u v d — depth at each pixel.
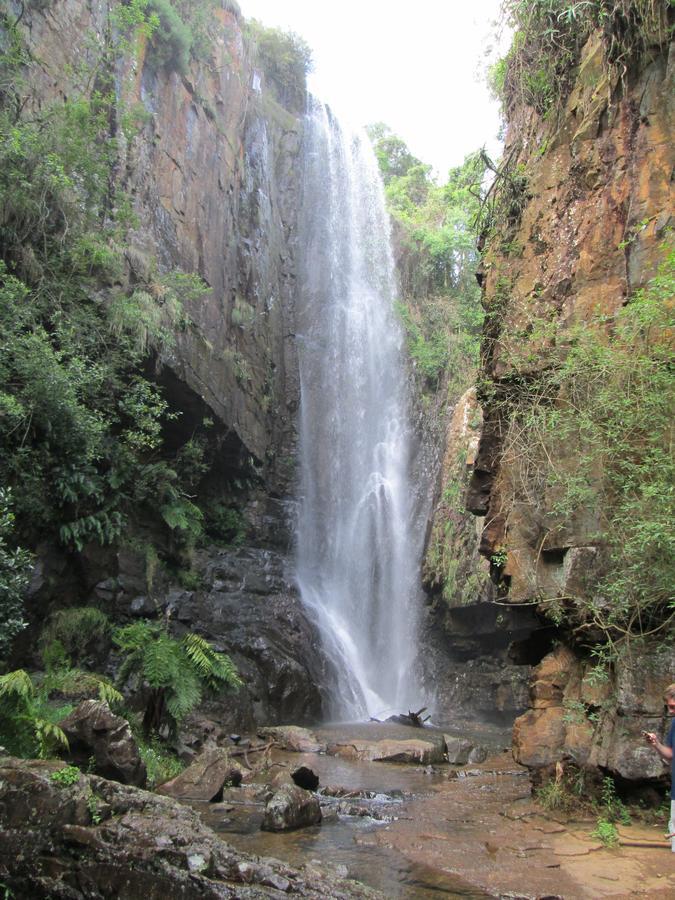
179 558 15.50
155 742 9.68
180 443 16.42
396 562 22.73
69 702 8.81
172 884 4.70
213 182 18.53
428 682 19.88
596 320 8.23
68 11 13.48
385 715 18.08
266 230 22.48
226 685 10.64
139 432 13.09
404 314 26.98
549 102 10.18
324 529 22.02
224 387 17.00
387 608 21.97
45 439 11.00
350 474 23.59
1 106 11.45
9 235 11.38
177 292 15.19
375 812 7.60
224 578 16.89
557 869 5.63
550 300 9.29
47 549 11.27
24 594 10.41
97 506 12.60
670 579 6.72
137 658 10.14
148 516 15.01
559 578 8.29
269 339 21.67
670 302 7.39
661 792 6.88
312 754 11.41
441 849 6.23
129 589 13.30
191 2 18.36
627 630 7.17
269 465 20.84
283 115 27.70
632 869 5.57
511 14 10.54
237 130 20.81
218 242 18.45
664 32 8.39
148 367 13.77
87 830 4.96
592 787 7.27
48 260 11.89
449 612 19.27
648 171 8.45
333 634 19.31
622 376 7.54
